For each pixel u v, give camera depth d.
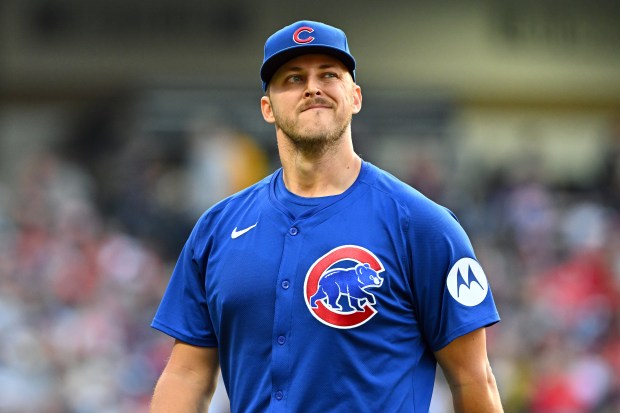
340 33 13.16
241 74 65.00
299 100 12.97
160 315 13.84
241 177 52.94
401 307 12.67
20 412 35.91
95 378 37.81
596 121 68.50
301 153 13.11
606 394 37.56
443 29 66.50
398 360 12.66
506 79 67.62
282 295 12.69
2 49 64.94
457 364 12.93
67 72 65.19
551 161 67.50
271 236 13.00
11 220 49.56
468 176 60.56
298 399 12.52
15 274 43.97
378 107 59.50
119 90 65.06
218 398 30.25
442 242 12.79
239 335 12.98
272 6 65.19
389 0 65.94
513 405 37.00
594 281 45.19
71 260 45.78
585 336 40.66
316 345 12.49
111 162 57.88
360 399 12.44
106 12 65.19
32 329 38.81
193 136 55.75
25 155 61.38
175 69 65.12
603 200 55.31
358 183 13.11
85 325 40.19
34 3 64.94
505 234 52.28
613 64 68.62
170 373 13.80
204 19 65.06
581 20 68.25
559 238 52.31
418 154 58.03
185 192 52.81
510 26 67.50
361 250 12.64
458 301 12.76
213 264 13.36
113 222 51.31
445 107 59.69
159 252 50.00
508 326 41.31
